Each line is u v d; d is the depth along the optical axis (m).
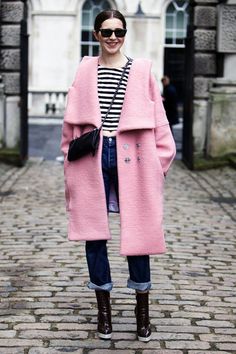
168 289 6.04
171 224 8.77
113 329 5.07
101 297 4.89
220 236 8.21
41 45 28.41
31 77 28.50
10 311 5.43
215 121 14.27
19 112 14.55
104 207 4.75
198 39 14.48
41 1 28.16
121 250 4.69
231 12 14.27
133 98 4.70
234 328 5.16
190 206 10.05
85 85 4.80
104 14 4.76
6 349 4.70
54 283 6.16
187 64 15.02
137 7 28.30
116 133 4.73
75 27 28.38
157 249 4.73
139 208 4.73
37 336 4.93
